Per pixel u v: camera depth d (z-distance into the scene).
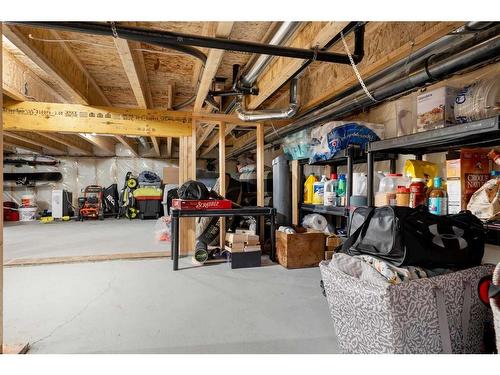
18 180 8.76
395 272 1.26
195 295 2.39
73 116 3.73
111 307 2.14
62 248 4.25
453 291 1.27
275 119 3.66
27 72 3.50
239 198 4.54
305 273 3.01
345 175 3.04
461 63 1.82
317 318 1.96
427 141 1.84
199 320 1.93
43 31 2.42
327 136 2.85
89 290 2.51
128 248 4.25
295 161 3.79
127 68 2.61
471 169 1.81
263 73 3.12
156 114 3.96
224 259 3.55
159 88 4.11
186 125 4.03
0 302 1.41
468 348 1.31
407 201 2.03
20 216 8.41
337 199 3.04
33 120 3.61
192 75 3.58
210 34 2.16
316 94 3.38
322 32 1.97
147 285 2.64
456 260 1.35
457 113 1.85
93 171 9.43
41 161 8.93
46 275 2.94
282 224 3.88
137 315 2.01
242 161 8.02
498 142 1.94
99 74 3.66
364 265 1.39
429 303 1.21
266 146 6.07
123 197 9.08
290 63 2.46
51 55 2.60
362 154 2.74
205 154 9.76
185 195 3.28
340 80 2.90
